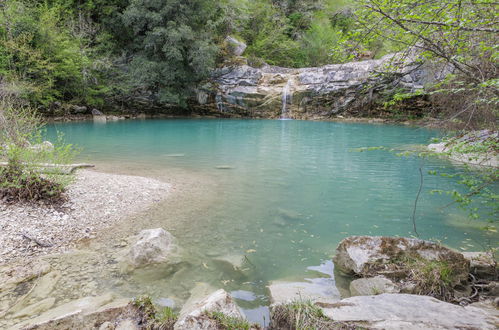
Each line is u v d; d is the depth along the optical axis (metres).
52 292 2.77
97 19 22.55
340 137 13.54
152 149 10.38
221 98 23.45
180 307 2.59
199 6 21.31
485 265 3.01
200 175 7.16
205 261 3.42
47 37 16.92
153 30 20.27
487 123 3.30
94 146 10.62
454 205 5.18
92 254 3.49
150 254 3.32
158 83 22.23
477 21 2.40
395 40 2.82
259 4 27.31
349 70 21.27
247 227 4.36
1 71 14.51
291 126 18.14
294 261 3.46
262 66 25.33
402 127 17.45
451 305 2.26
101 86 20.28
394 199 5.54
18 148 4.52
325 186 6.32
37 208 4.42
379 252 3.13
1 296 2.68
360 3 2.68
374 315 2.13
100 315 2.29
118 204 5.05
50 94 17.58
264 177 7.02
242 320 2.23
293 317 2.23
